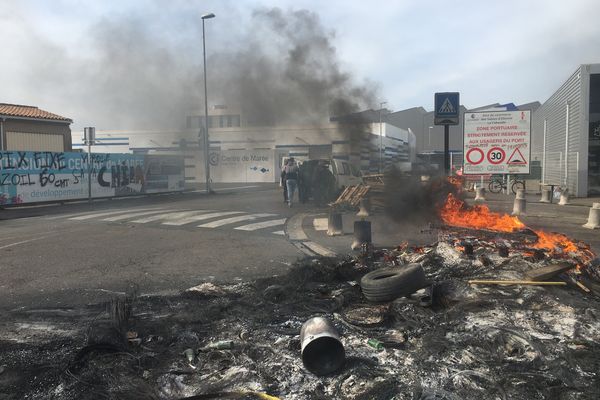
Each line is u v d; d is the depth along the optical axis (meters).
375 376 3.15
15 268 6.59
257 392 2.98
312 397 2.94
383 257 6.27
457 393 2.93
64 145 24.64
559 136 22.91
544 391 2.93
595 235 9.29
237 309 4.58
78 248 8.05
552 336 3.78
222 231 9.95
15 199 14.73
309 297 4.88
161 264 6.85
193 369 3.35
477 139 18.23
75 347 3.77
